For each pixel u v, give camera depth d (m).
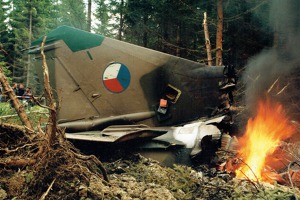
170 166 4.81
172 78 5.75
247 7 15.21
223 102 5.57
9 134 4.09
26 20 39.56
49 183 3.45
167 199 3.60
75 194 3.42
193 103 5.68
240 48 15.28
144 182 4.11
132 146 5.11
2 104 8.81
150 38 20.52
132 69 5.86
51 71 6.07
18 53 35.12
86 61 6.00
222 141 5.41
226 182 4.33
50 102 3.49
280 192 3.77
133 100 5.85
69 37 6.05
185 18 16.59
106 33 24.31
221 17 13.00
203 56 16.59
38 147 3.73
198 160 4.91
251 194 3.74
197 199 3.79
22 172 3.67
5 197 3.34
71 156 3.61
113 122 5.84
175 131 5.08
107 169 4.54
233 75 5.68
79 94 6.00
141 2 19.08
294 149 6.23
